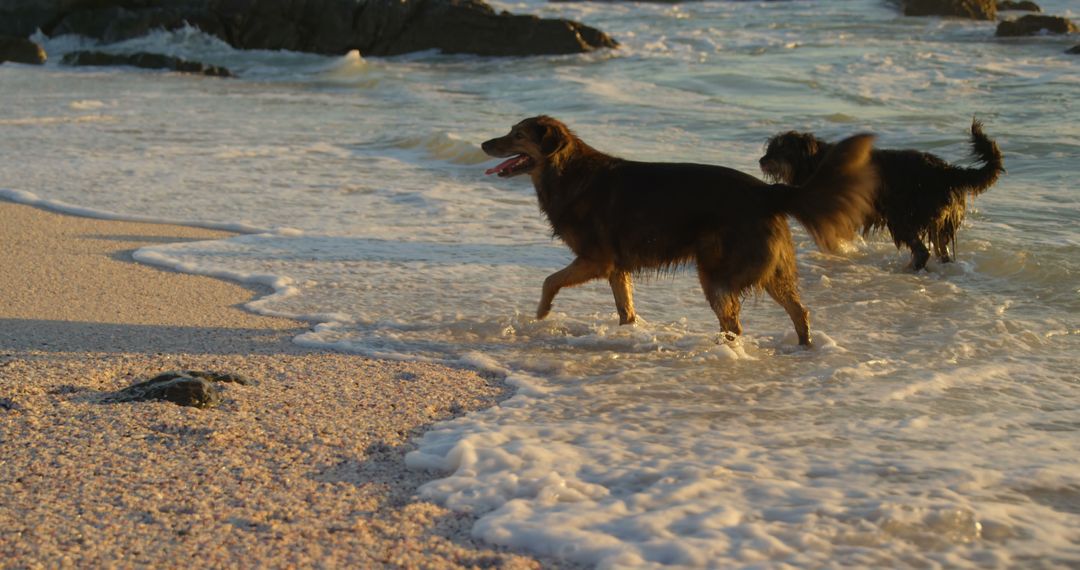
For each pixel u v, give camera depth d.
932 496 4.87
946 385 6.68
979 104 19.09
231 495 4.84
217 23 34.34
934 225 9.95
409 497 4.91
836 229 7.25
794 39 31.36
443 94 23.95
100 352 7.31
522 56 31.83
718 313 7.54
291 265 10.17
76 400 6.17
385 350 7.57
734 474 5.14
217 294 9.16
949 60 25.14
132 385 6.32
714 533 4.47
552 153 7.88
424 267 10.11
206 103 22.80
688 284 9.60
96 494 4.80
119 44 34.44
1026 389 6.61
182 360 7.15
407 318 8.46
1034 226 11.12
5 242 11.02
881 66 24.64
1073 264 9.68
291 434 5.67
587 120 19.09
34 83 26.61
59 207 12.73
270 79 28.38
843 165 7.11
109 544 4.32
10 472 5.03
